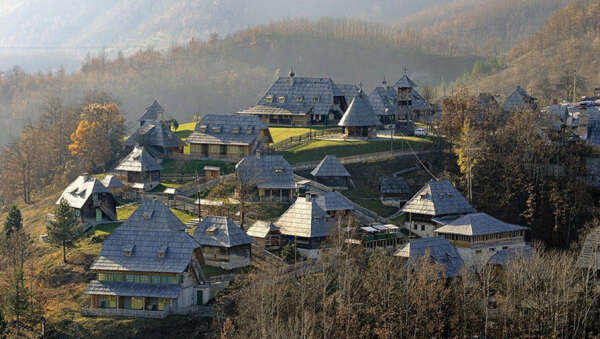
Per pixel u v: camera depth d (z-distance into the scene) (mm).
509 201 153000
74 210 141125
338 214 136750
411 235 142250
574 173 159750
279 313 104500
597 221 141875
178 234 115812
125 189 159250
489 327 103500
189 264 114000
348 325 100438
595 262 112375
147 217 129000
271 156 154625
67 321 109688
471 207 143125
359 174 165625
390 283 105812
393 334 100438
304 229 129625
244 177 150375
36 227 156000
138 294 110938
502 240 133125
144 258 113875
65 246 132875
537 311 103000
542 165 162875
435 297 102938
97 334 106500
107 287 112750
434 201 140875
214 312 110188
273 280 108000
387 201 154000
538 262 113125
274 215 144750
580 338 102062
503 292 110188
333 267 117500
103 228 139375
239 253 123312
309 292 108562
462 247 130500
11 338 107375
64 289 118875
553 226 148750
